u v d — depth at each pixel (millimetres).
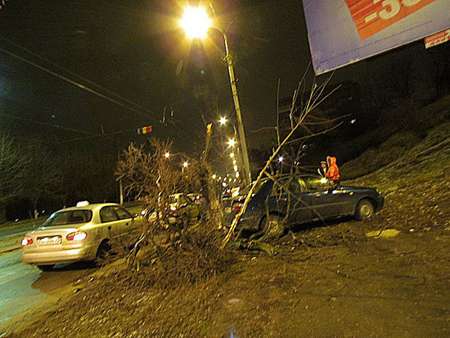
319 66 9336
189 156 6980
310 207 7270
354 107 31844
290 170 7250
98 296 5465
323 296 4027
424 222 6441
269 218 7324
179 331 3795
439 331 2949
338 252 5691
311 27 9445
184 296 4816
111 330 4121
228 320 3836
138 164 6391
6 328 4859
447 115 16984
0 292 6914
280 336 3303
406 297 3650
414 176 11828
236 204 7801
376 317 3340
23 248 7691
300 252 6051
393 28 7957
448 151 12367
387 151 19172
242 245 6762
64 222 8133
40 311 5406
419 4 7566
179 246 5883
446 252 4723
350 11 8625
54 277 7613
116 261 7832
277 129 6637
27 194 32781
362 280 4309
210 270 5520
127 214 9273
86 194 44781
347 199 8188
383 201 8703
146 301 4875
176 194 6227
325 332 3229
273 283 4719
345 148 28203
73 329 4355
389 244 5613
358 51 8586
